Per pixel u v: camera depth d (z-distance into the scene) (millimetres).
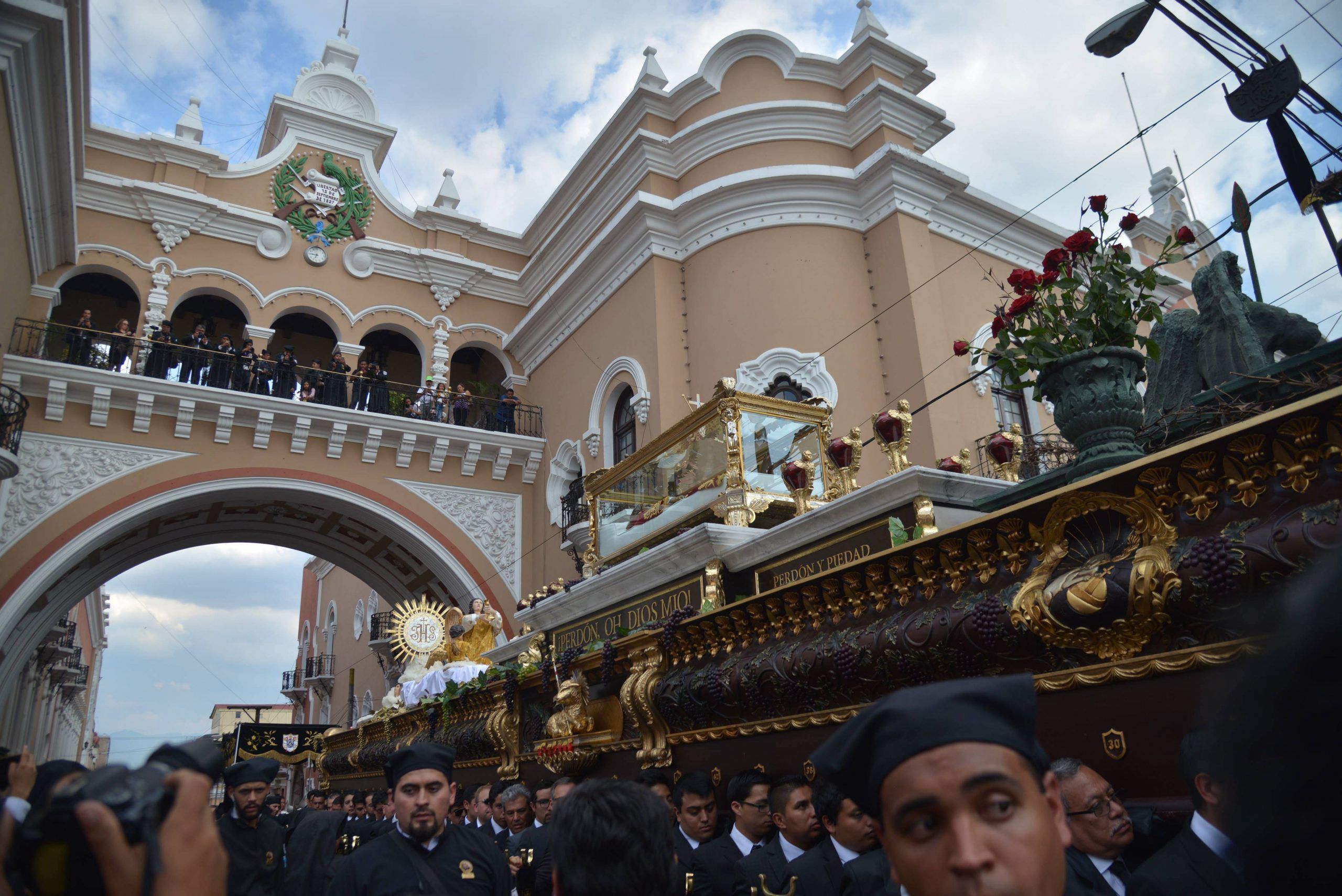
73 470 15641
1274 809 944
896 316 14398
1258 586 2678
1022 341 4621
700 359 15008
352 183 20125
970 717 1417
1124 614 3064
